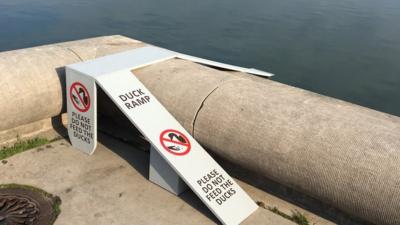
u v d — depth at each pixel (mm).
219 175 5906
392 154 4926
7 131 7125
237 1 22188
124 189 6074
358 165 5004
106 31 16562
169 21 18266
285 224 5531
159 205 5770
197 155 6023
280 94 6281
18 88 6797
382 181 4840
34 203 5707
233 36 16625
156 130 6059
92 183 6180
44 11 18922
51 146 7113
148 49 7879
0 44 14586
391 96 12336
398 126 5461
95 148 6797
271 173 5773
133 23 17797
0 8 19109
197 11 20031
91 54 8086
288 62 14328
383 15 19969
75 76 6547
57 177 6281
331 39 16484
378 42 16234
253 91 6332
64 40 15297
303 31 17406
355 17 19578
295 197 5930
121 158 6863
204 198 5496
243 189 6219
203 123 6246
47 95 7148
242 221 5520
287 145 5520
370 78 13281
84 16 18500
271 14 19766
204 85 6594
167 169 5957
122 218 5488
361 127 5359
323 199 5473
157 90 6789
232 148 6020
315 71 13703
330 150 5227
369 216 5094
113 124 7914
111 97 6137
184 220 5496
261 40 16219
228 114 6074
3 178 6195
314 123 5547
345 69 13875
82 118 6738
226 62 14203
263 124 5781
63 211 5570
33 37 15422
